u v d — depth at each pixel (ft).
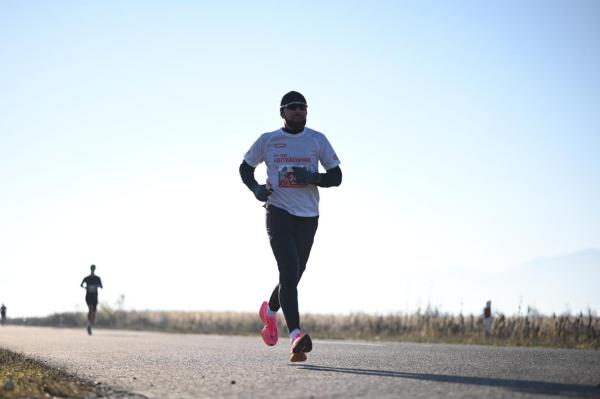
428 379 25.17
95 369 31.89
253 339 73.87
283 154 31.91
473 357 36.52
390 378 25.66
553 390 21.94
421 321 83.15
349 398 20.83
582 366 30.04
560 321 65.92
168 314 144.87
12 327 155.12
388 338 77.41
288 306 30.86
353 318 94.53
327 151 32.40
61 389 23.95
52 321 182.60
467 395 21.02
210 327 119.44
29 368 31.48
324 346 52.06
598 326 64.75
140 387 24.93
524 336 67.62
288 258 31.01
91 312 94.63
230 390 23.31
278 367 31.24
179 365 33.27
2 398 22.09
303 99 31.86
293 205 31.50
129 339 72.23
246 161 32.65
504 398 20.43
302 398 21.02
